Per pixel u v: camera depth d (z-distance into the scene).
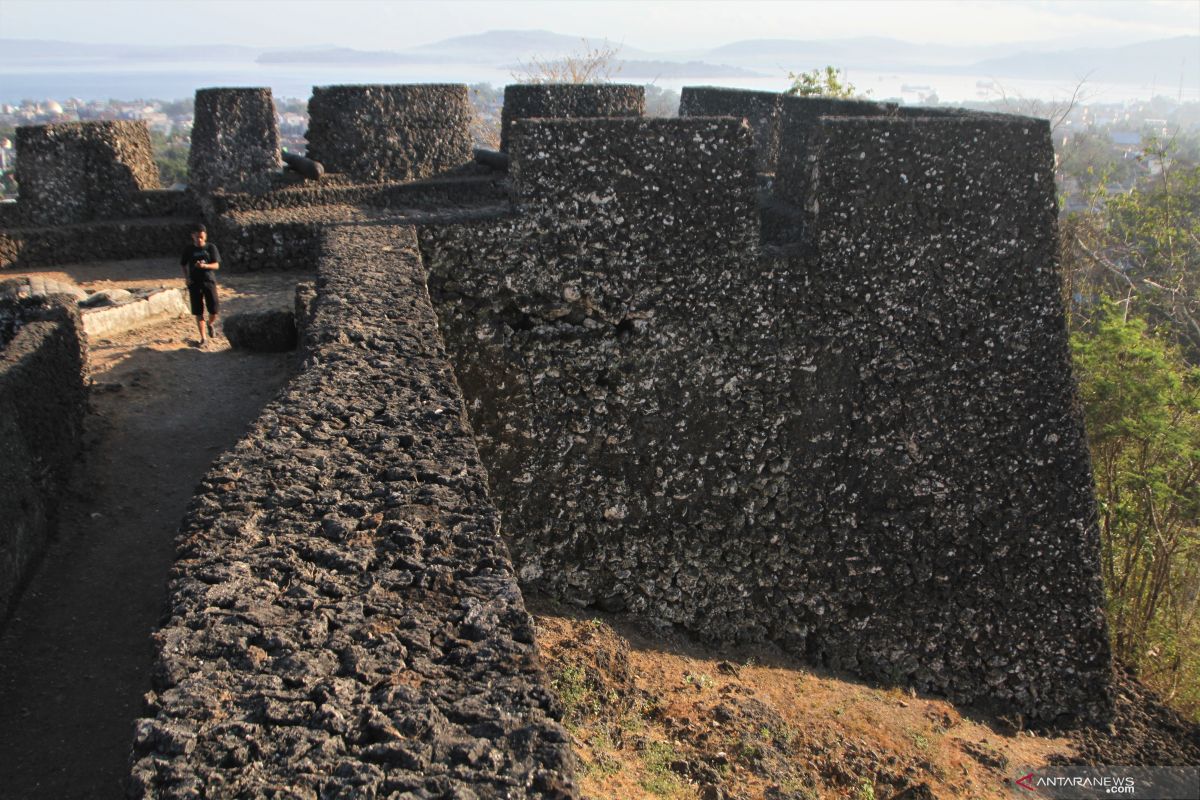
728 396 8.30
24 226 17.19
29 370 7.66
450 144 19.03
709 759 6.51
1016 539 8.75
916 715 8.12
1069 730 8.87
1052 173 8.38
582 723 6.61
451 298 7.93
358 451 4.36
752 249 8.15
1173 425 12.15
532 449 8.09
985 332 8.53
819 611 8.58
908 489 8.60
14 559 6.62
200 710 2.68
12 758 5.19
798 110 10.60
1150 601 11.50
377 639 3.04
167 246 17.59
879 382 8.47
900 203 8.23
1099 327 12.99
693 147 7.94
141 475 8.74
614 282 8.05
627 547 8.27
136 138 18.64
